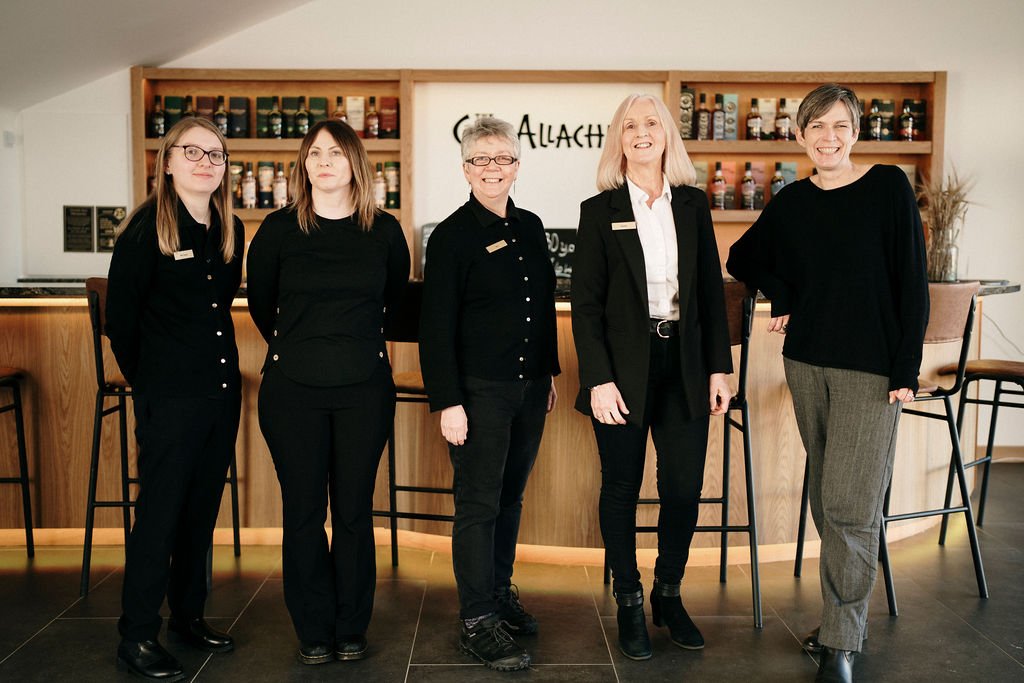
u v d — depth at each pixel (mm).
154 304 2301
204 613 2764
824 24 4891
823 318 2326
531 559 3277
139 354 2346
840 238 2297
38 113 4852
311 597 2398
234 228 2426
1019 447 4949
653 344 2365
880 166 2309
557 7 4887
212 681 2312
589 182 4961
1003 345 4965
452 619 2746
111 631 2635
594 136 4934
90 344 3344
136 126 4789
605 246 2391
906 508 3570
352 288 2299
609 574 3047
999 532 3668
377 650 2514
